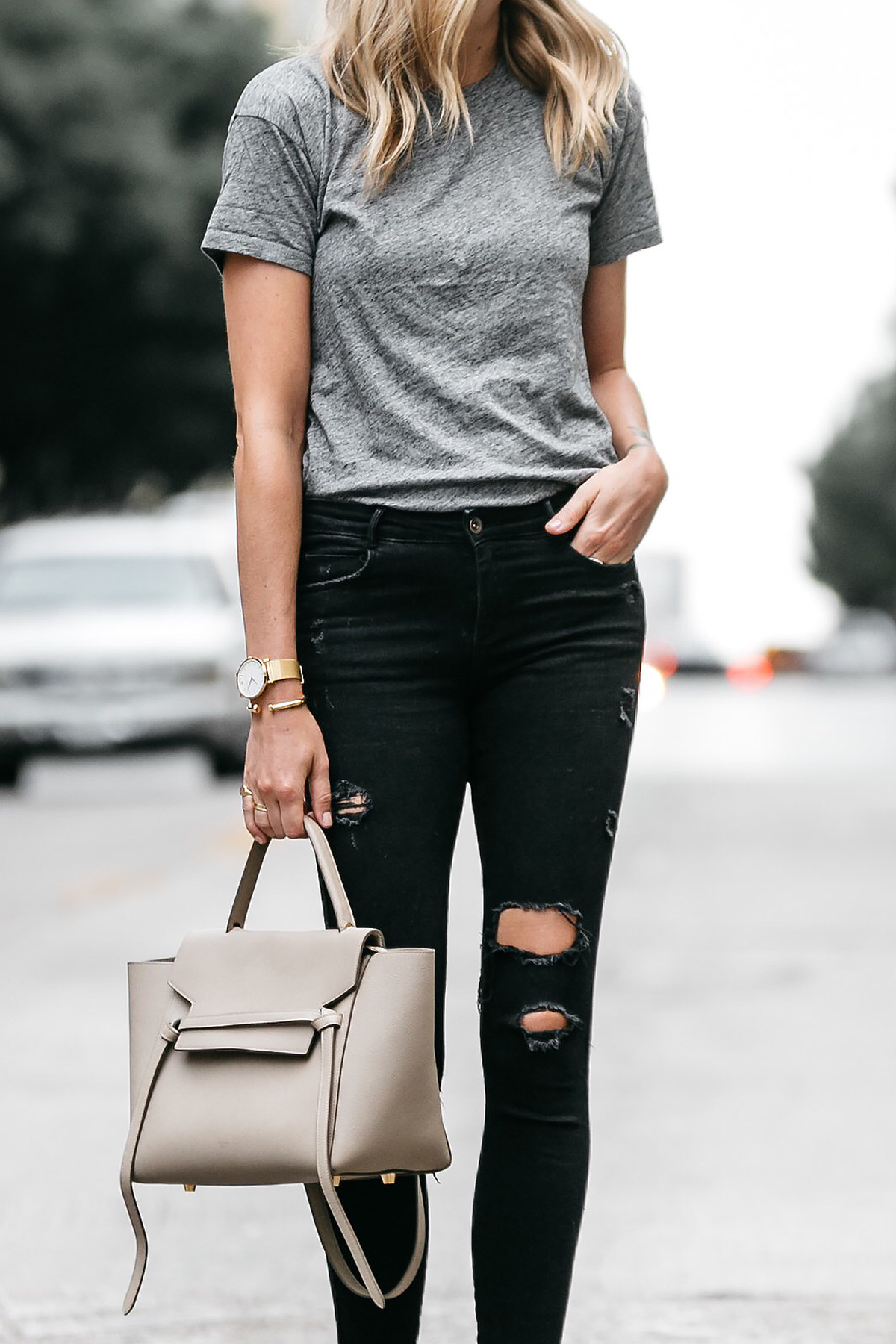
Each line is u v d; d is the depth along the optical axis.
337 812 3.91
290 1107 3.62
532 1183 3.94
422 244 3.87
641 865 15.27
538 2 4.00
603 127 4.04
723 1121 7.47
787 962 10.84
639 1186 6.62
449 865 4.02
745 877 14.57
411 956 3.69
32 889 13.65
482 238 3.88
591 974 4.01
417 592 3.89
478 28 3.97
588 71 4.04
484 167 3.94
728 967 10.71
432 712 3.94
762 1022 9.27
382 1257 4.02
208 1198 6.67
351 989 3.68
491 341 3.91
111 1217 6.37
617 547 3.96
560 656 3.95
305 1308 5.40
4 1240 6.10
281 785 3.88
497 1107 4.00
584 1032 3.98
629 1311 5.35
